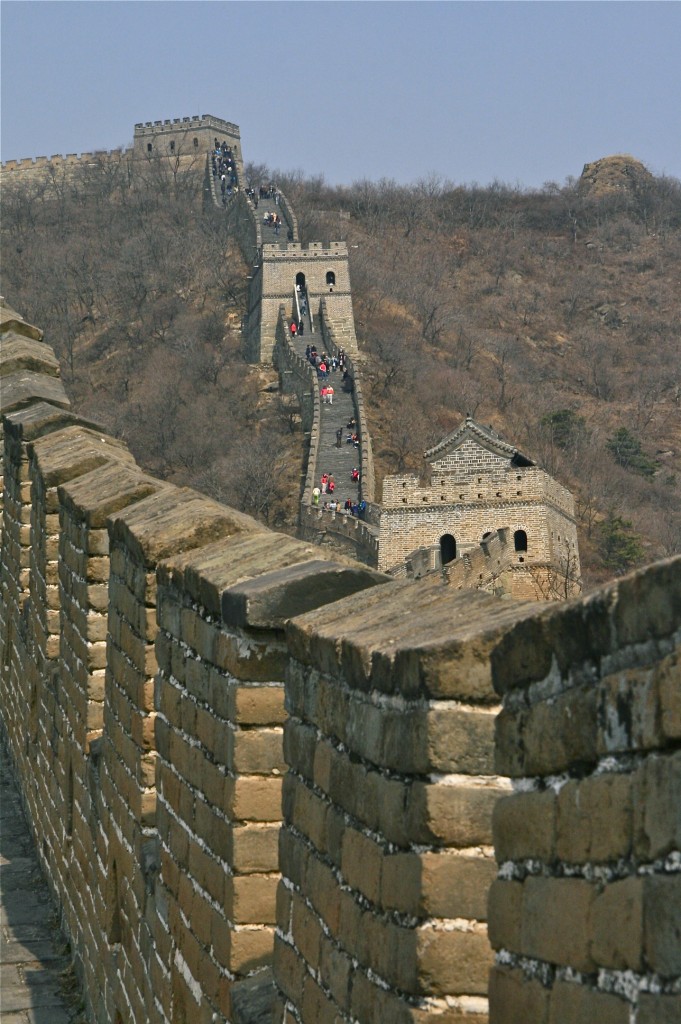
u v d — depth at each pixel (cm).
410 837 435
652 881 310
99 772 1052
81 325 16100
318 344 14200
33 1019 1077
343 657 493
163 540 861
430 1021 425
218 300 15988
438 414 13775
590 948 334
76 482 1237
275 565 686
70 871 1193
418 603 511
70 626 1235
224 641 666
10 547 1773
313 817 531
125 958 924
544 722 362
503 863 387
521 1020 364
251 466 11844
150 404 13912
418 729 430
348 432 12019
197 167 19600
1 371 1892
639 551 10900
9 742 1742
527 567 8900
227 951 656
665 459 14275
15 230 18250
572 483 12375
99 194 19112
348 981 484
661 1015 302
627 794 323
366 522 10000
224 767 668
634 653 322
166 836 781
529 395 15088
